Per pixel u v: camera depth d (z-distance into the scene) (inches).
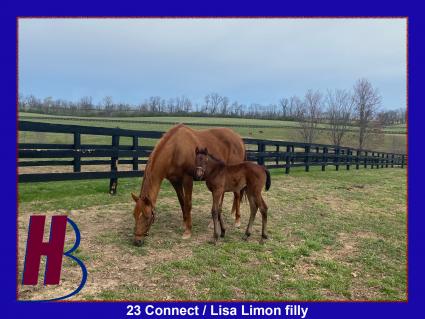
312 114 1637.6
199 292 157.5
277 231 250.5
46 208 257.9
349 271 190.4
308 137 1651.1
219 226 249.6
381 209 349.4
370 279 183.0
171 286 160.4
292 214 302.5
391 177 663.1
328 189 442.9
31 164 263.4
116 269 172.2
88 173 297.1
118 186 351.9
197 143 235.3
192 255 195.0
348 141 1651.1
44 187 327.3
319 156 662.5
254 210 227.8
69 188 329.7
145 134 350.9
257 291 161.2
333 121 1584.6
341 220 295.7
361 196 414.9
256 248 213.0
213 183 216.7
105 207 273.6
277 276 178.2
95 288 153.6
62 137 1071.0
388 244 238.8
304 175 570.6
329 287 171.2
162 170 216.7
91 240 205.5
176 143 222.1
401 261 210.1
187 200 224.2
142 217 198.7
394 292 170.7
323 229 265.1
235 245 215.2
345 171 730.2
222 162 218.8
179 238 222.1
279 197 365.4
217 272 177.0
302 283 172.4
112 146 318.3
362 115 1504.7
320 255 210.8
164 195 334.3
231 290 161.0
